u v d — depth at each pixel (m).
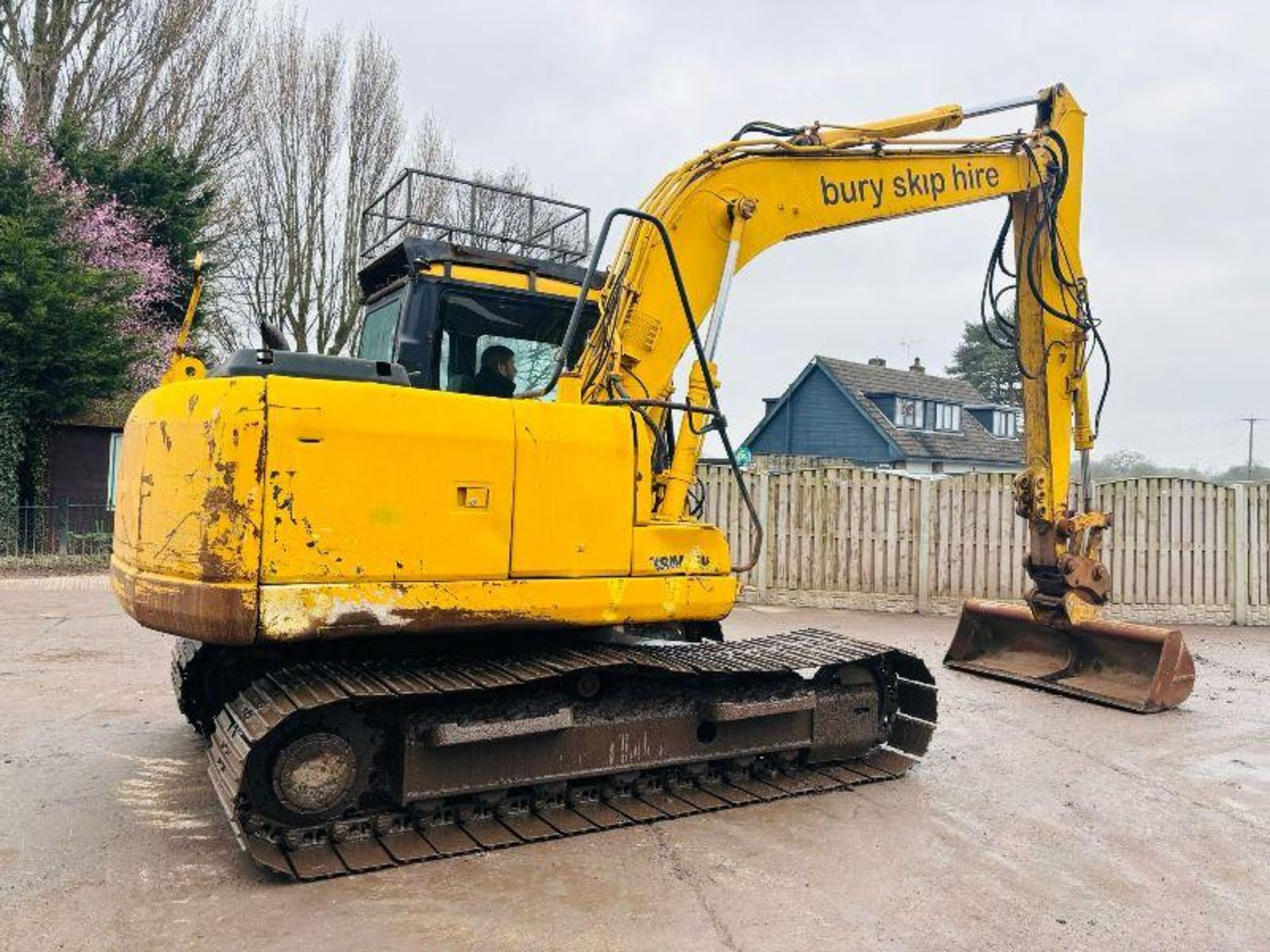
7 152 15.79
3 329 14.74
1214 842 4.58
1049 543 7.70
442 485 4.18
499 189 5.82
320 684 4.01
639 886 3.91
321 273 22.50
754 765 5.34
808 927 3.58
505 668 4.38
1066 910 3.80
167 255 19.56
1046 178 7.23
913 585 12.40
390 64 23.08
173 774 5.20
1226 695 7.94
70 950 3.29
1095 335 7.58
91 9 21.45
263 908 3.64
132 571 4.27
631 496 4.68
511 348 5.18
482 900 3.75
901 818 4.82
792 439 33.75
